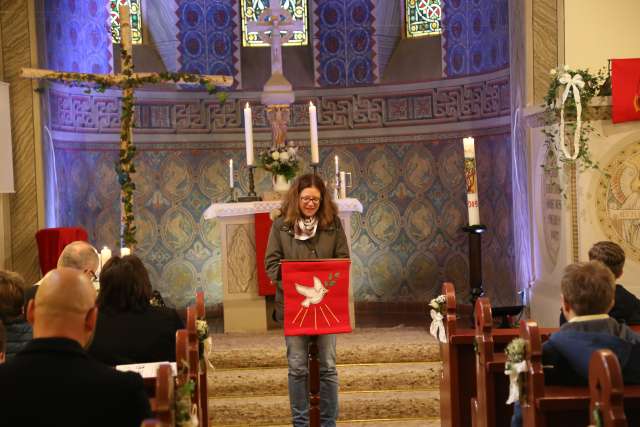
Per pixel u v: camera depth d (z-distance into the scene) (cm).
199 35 969
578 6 718
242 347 664
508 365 339
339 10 967
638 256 636
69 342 257
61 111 843
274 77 788
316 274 495
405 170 945
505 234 861
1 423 246
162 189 942
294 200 523
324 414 514
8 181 722
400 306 949
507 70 845
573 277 339
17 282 428
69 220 853
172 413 297
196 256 957
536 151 712
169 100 945
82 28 880
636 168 633
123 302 404
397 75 953
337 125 966
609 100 632
